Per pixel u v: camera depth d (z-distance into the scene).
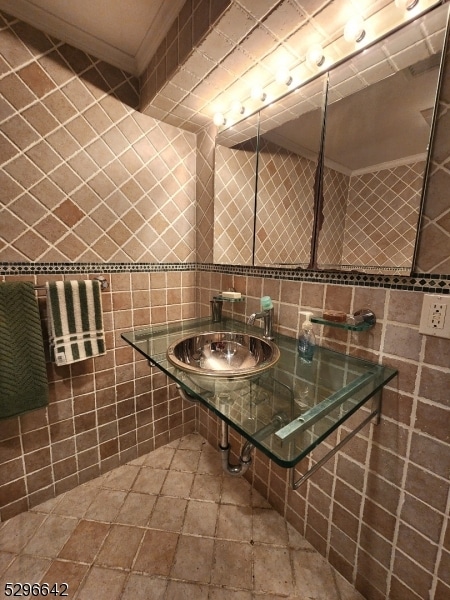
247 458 0.98
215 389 0.77
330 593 0.95
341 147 0.91
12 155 1.03
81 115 1.16
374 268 0.83
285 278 1.11
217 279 1.48
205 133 1.46
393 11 0.76
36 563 1.02
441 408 0.71
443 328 0.68
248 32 0.84
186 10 0.93
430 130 0.68
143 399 1.53
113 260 1.33
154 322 1.51
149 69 1.21
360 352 0.88
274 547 1.10
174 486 1.37
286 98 1.08
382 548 0.87
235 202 1.32
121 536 1.13
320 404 0.66
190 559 1.05
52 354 1.17
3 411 1.04
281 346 1.07
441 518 0.74
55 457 1.27
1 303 1.02
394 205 0.78
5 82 0.99
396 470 0.82
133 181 1.34
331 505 1.00
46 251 1.14
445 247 0.68
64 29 1.07
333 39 0.87
